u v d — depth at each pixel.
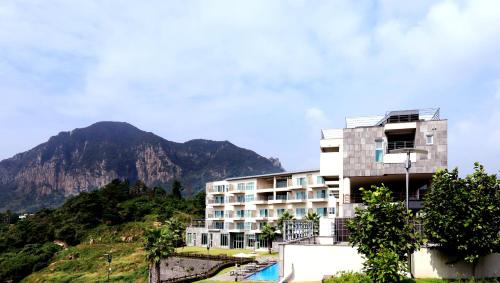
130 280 84.50
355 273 26.91
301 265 30.89
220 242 103.38
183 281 55.88
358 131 41.16
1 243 128.88
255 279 52.75
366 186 46.88
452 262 28.27
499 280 27.78
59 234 131.00
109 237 130.50
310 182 92.50
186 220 142.25
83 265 105.56
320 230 38.97
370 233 25.81
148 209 153.75
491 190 26.91
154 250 55.78
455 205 26.28
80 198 164.62
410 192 44.41
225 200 109.50
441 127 38.66
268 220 97.56
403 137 41.66
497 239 26.22
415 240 26.20
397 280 24.14
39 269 110.69
